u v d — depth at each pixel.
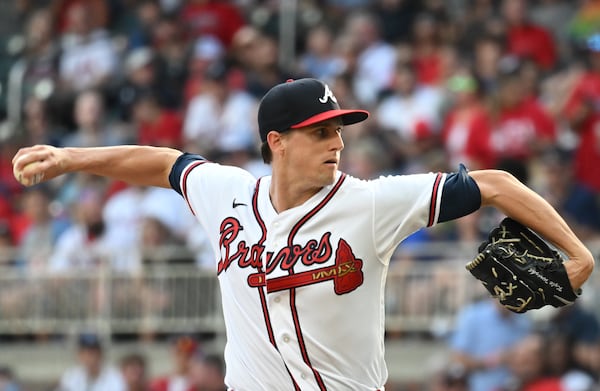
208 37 53.25
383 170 41.56
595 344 35.25
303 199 16.75
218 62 50.00
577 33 50.44
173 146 48.19
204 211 17.62
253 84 47.97
